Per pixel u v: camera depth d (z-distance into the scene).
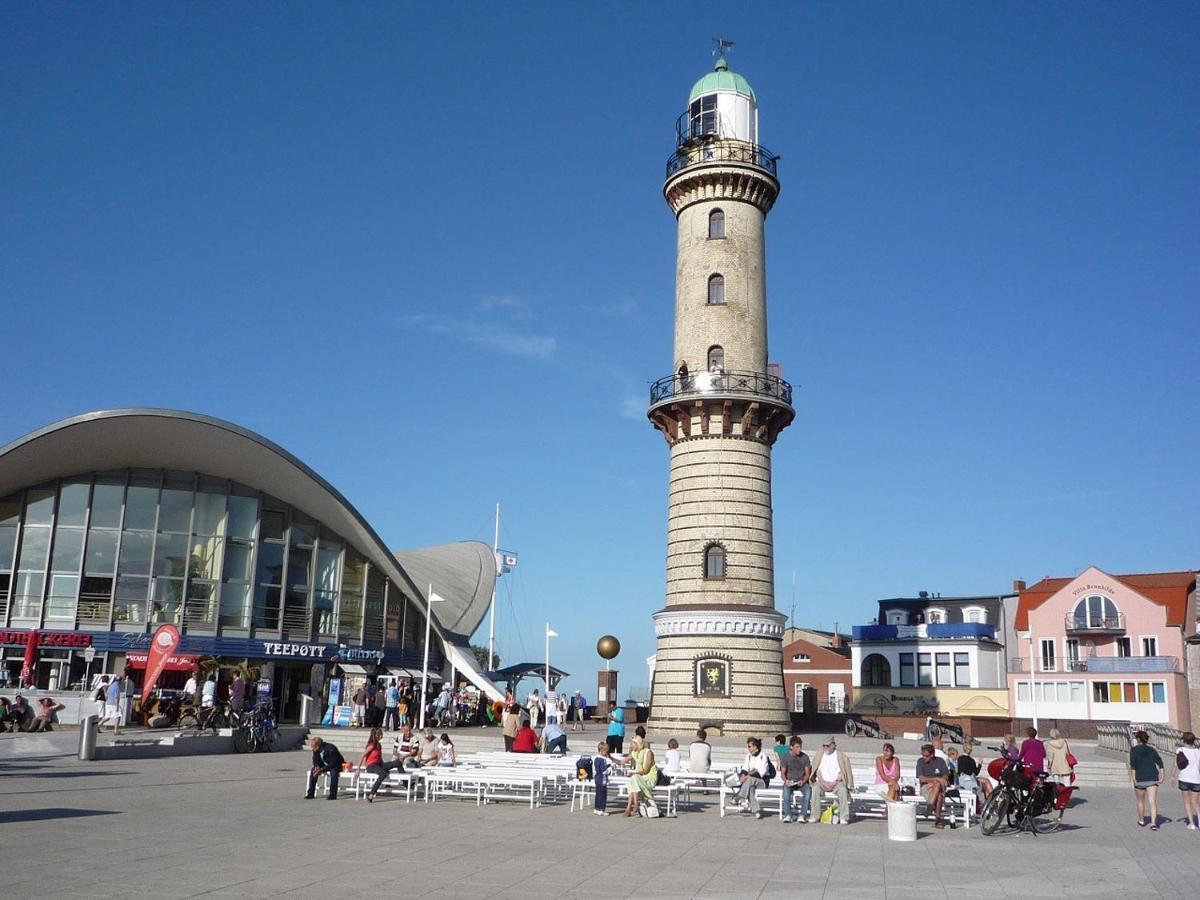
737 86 47.50
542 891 14.32
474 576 70.62
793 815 23.86
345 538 54.56
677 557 43.44
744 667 41.75
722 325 44.44
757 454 43.78
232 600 51.09
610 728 32.91
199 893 13.50
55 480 49.97
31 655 46.69
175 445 48.75
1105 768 34.78
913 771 28.41
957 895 14.70
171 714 42.50
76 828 18.97
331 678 52.75
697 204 45.91
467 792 27.06
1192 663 69.94
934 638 81.00
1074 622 75.88
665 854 18.00
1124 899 14.52
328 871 15.40
